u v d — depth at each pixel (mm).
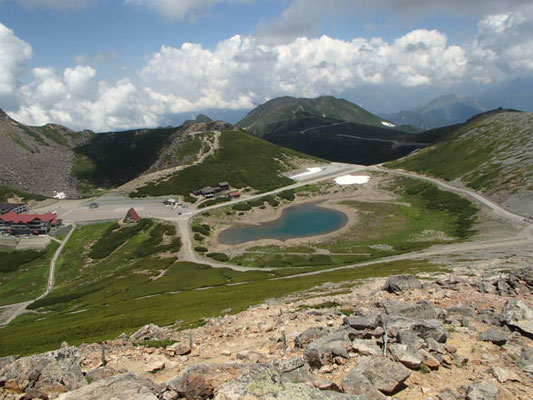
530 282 25562
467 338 16781
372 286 41375
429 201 165125
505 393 11562
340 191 198375
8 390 14500
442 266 63688
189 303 58594
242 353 17922
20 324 79062
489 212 133750
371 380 12508
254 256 117750
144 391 12633
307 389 11398
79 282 110562
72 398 12312
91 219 161750
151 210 171000
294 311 30031
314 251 119875
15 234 148625
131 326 44469
